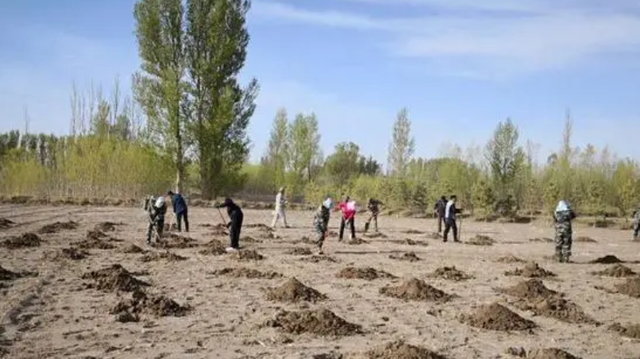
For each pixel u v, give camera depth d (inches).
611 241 1206.9
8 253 689.6
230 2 1945.1
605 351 372.5
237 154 2016.5
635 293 572.7
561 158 2155.5
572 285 618.8
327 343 362.0
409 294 518.0
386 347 334.6
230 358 324.2
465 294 544.1
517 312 474.3
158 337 361.4
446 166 2220.7
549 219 1684.3
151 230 834.2
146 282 543.8
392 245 957.8
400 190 2001.7
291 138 2465.6
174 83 1877.5
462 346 368.8
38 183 1860.2
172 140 1916.8
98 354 321.1
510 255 864.3
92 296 468.8
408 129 2556.6
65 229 989.2
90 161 1855.3
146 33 1895.9
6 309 408.8
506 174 2164.1
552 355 335.9
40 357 311.4
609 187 2119.8
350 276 611.8
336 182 2819.9
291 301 480.1
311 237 1038.4
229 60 1978.3
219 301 473.7
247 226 1210.6
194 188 2158.0
